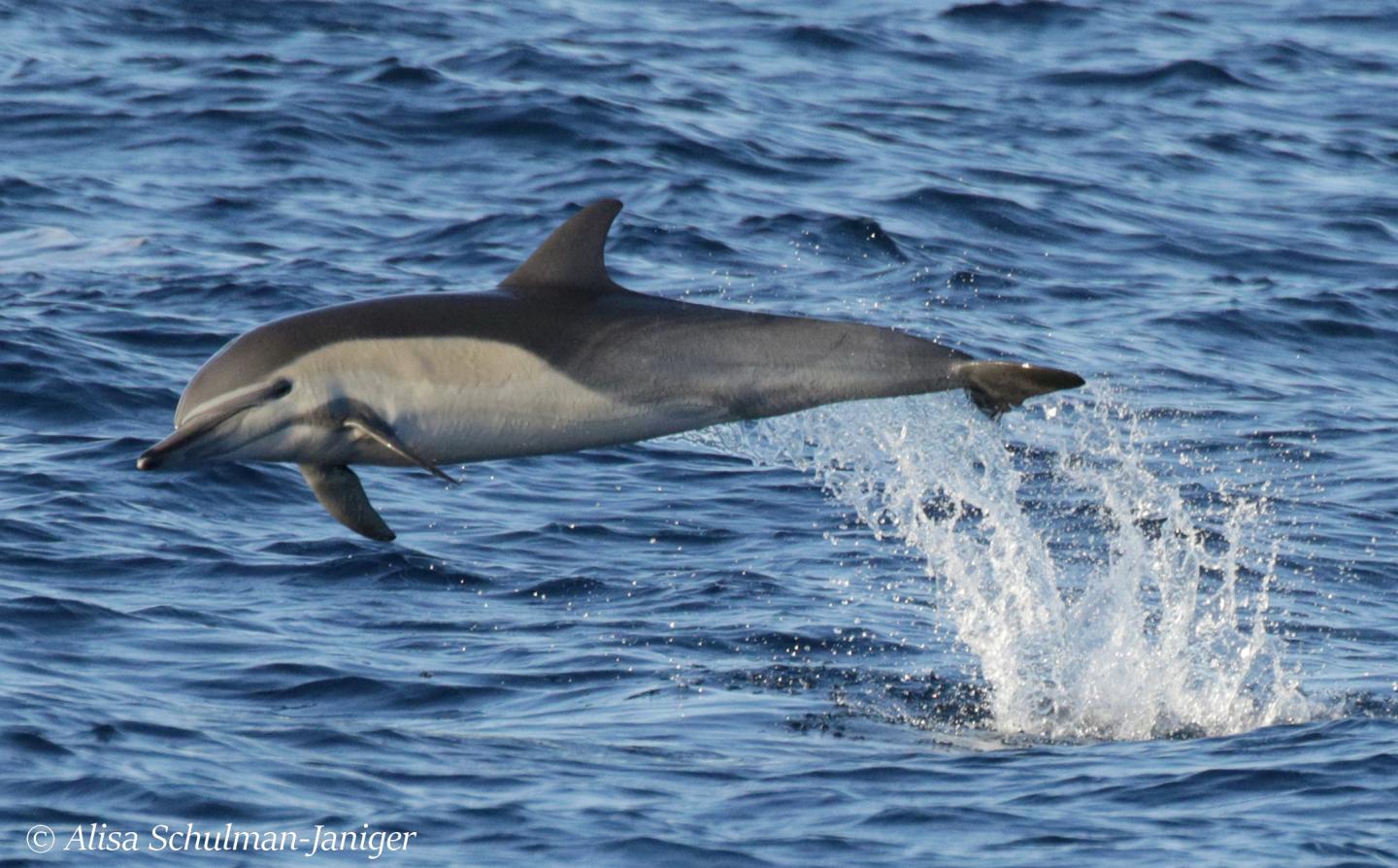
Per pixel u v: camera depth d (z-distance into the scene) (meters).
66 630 37.28
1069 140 92.38
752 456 31.14
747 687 36.62
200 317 60.88
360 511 25.58
